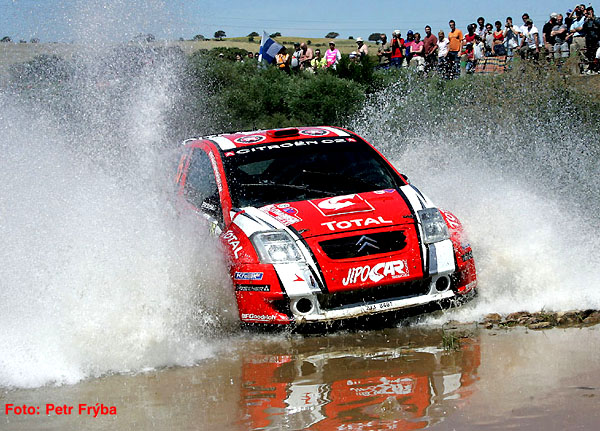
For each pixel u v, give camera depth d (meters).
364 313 7.27
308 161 9.14
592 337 6.55
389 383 5.56
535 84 20.72
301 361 6.39
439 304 7.61
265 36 32.34
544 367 5.69
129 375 6.21
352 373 5.92
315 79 25.94
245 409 5.18
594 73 22.19
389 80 25.44
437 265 7.54
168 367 6.41
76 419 5.18
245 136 9.97
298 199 8.40
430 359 6.16
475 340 6.71
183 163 10.30
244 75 28.70
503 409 4.79
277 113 26.64
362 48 29.19
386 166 9.20
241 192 8.62
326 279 7.22
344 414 4.91
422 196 8.49
